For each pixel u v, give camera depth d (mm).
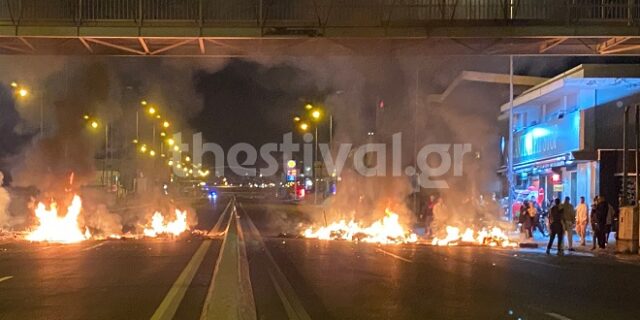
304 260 23016
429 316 12461
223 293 13406
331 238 34438
